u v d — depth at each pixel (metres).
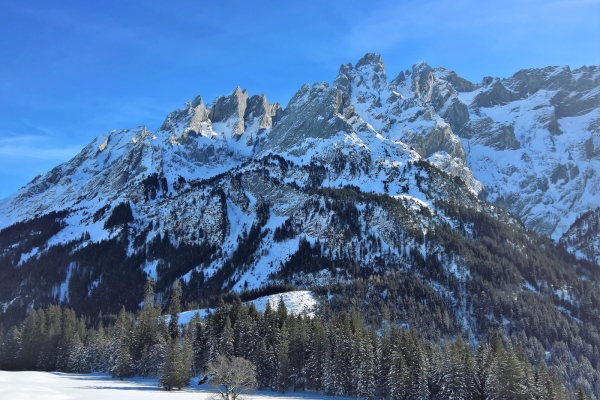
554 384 124.69
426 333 186.25
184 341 152.75
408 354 133.62
